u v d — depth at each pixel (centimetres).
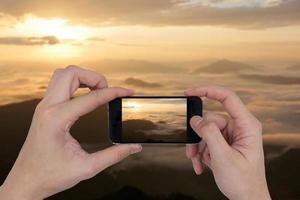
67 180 85
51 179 85
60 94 87
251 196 88
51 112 85
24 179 85
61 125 85
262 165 90
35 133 85
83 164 85
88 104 86
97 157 86
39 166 85
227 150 87
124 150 88
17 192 85
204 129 87
